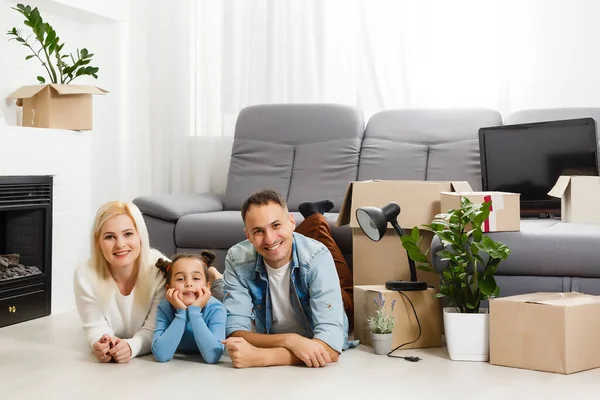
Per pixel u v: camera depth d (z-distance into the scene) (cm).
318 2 469
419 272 315
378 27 461
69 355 282
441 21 450
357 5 464
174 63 491
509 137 356
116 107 497
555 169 345
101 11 464
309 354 257
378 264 321
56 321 356
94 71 407
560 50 430
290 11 472
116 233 273
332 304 271
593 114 391
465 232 282
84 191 403
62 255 388
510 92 440
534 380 242
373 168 421
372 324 281
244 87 484
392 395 225
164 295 284
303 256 273
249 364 259
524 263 289
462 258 279
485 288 272
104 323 284
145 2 493
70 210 393
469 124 415
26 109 392
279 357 262
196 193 461
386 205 301
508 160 356
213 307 277
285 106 452
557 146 344
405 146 420
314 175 429
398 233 302
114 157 499
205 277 278
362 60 465
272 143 446
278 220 266
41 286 369
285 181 436
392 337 286
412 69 456
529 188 352
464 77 447
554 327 252
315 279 272
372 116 438
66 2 432
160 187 496
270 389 231
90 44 491
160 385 237
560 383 238
